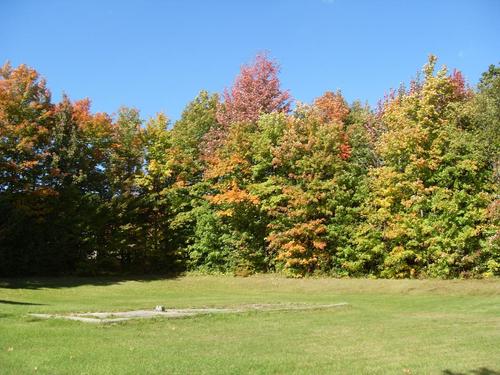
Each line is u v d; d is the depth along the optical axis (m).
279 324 14.72
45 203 35.50
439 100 31.64
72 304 19.84
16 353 9.98
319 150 33.22
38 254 35.56
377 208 32.06
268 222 34.78
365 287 27.73
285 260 33.59
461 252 29.03
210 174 35.69
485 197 28.36
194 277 35.44
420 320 15.82
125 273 38.34
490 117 27.81
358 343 11.79
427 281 27.47
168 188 37.72
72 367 9.02
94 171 37.94
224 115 41.44
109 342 11.27
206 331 13.29
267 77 45.97
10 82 34.97
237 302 21.38
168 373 8.75
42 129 34.91
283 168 34.56
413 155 29.84
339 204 32.53
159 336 12.28
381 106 38.81
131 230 37.56
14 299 21.30
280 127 35.16
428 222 29.58
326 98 39.62
